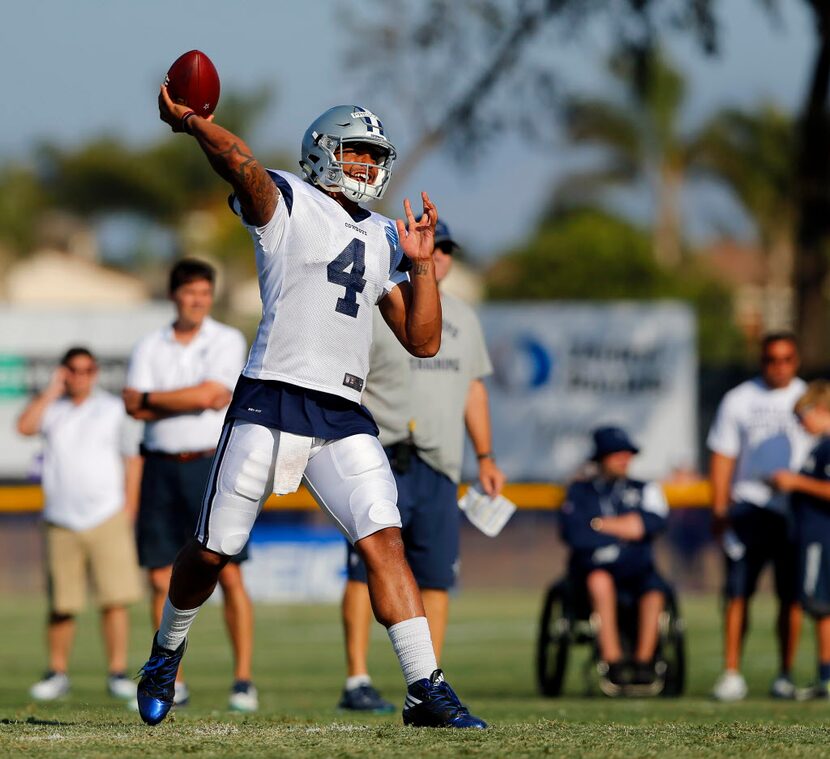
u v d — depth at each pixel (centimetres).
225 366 2939
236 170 1670
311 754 1552
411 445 2644
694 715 2627
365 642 2720
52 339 8294
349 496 1752
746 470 3556
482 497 2750
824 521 3422
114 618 3447
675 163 16100
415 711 1781
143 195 18950
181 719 2039
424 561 2670
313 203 1739
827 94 8094
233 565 2847
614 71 8350
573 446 8550
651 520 3522
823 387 3503
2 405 8294
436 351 1830
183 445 2903
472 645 5031
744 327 16088
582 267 14738
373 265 1761
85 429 3522
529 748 1584
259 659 4622
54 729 1859
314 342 1727
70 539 3478
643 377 8544
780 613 3538
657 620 3488
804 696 3462
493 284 15200
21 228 19462
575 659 4700
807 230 8388
